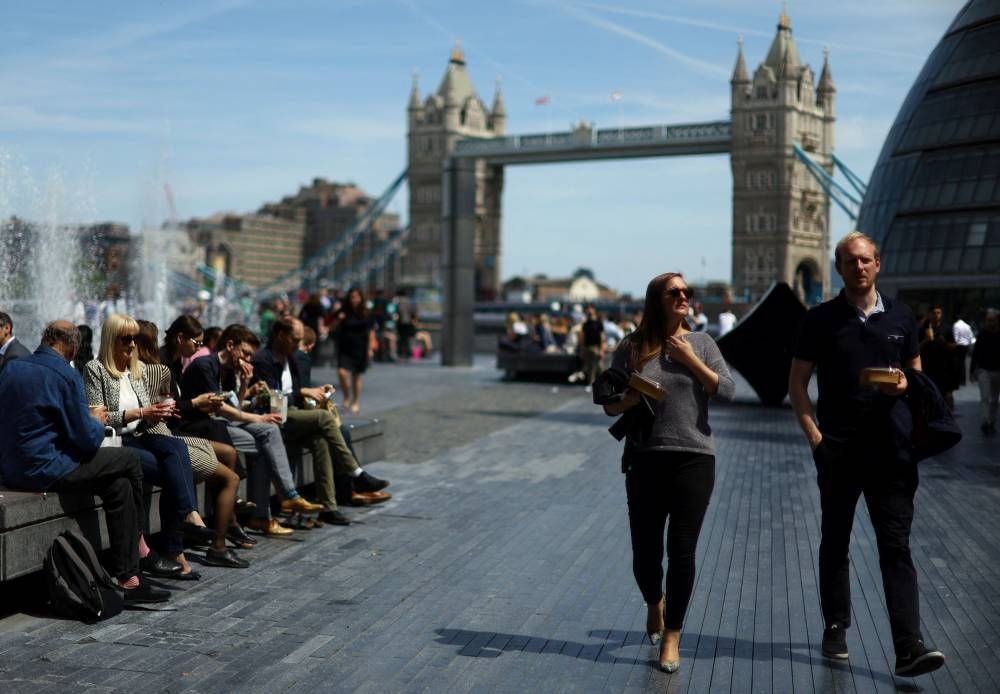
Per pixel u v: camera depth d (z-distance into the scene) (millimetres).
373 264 177625
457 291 34062
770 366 22094
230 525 8477
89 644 6074
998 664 5898
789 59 155000
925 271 47469
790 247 157000
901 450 5582
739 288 158875
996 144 47062
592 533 9258
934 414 5566
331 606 6910
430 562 8148
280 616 6672
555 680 5559
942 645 6250
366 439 11070
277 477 9062
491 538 9023
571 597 7188
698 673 5699
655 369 5770
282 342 9617
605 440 15969
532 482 11992
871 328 5656
